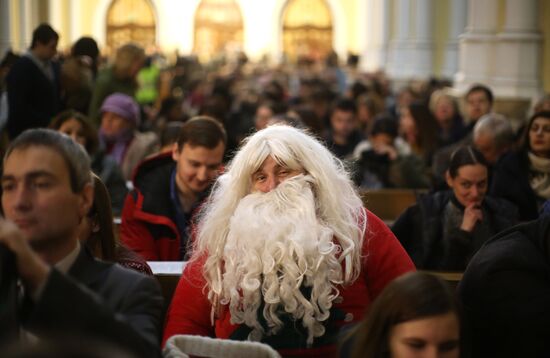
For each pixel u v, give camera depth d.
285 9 72.75
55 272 3.88
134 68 15.92
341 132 15.94
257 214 5.50
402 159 12.79
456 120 16.86
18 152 4.32
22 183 4.28
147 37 71.31
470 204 8.12
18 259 3.95
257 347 5.01
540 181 10.02
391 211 11.62
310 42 72.44
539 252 5.71
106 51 62.50
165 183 8.12
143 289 4.54
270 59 67.38
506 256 5.63
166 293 6.68
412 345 4.19
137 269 5.93
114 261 5.61
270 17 72.38
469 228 8.06
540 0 20.45
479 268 5.69
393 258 5.81
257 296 5.38
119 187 10.84
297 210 5.48
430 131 15.05
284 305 5.34
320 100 20.89
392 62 41.00
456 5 37.16
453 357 4.25
